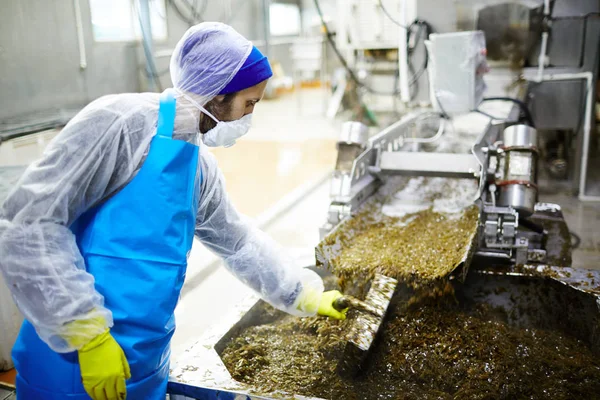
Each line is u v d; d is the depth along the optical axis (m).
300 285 1.68
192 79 1.28
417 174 2.60
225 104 1.34
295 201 4.75
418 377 1.81
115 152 1.22
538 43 4.16
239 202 4.80
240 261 1.62
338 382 1.75
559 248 2.82
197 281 3.38
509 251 2.25
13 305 2.51
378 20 5.49
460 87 3.20
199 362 1.61
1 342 2.50
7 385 2.43
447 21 4.03
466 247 2.04
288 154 6.41
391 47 5.55
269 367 1.83
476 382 1.77
